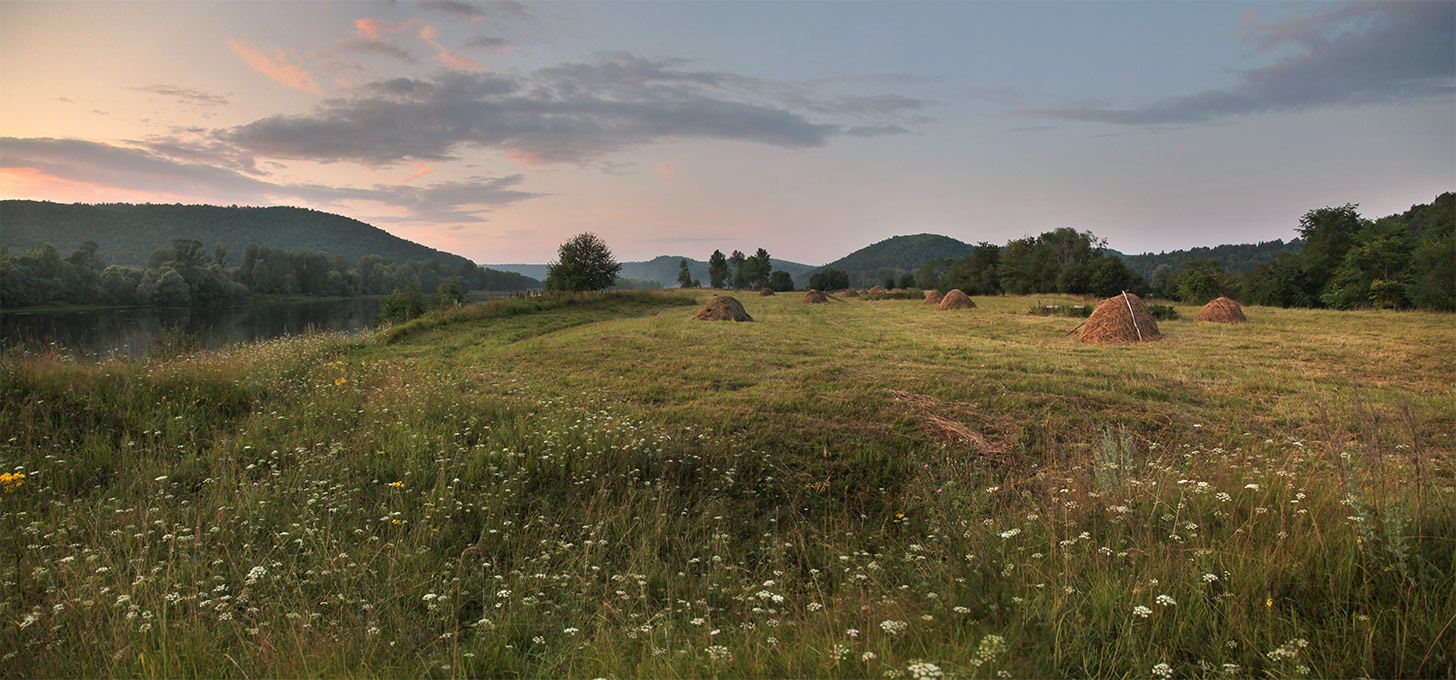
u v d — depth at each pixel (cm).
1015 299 4619
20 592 366
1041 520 450
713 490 634
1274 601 304
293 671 284
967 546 428
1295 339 1659
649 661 291
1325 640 274
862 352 1476
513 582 416
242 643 313
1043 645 283
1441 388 1020
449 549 473
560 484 616
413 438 685
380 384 1024
